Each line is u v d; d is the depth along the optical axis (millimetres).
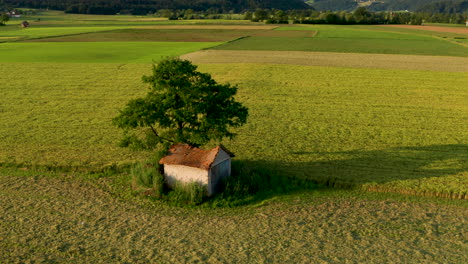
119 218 23688
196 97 27953
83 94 54312
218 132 28656
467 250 20625
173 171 26875
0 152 33344
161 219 23656
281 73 67500
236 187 26578
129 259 19812
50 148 34469
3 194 26391
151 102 28281
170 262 19594
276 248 20781
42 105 49031
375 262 19641
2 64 75000
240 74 66375
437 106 49281
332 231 22422
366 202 25750
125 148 34562
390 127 41250
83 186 27812
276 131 39688
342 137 38094
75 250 20406
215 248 20781
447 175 29125
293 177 28953
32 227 22516
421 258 19953
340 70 70250
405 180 28250
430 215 24141
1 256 19797
